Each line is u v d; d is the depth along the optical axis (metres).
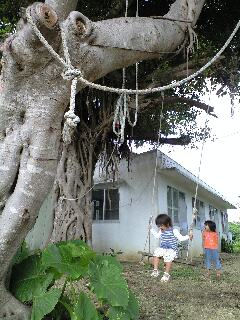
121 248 11.32
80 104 9.06
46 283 3.31
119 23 4.64
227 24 9.72
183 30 6.14
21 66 3.38
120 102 4.52
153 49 5.27
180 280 7.35
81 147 9.09
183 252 13.36
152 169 11.54
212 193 16.28
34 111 3.50
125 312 3.44
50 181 3.54
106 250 11.44
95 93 8.87
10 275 3.56
